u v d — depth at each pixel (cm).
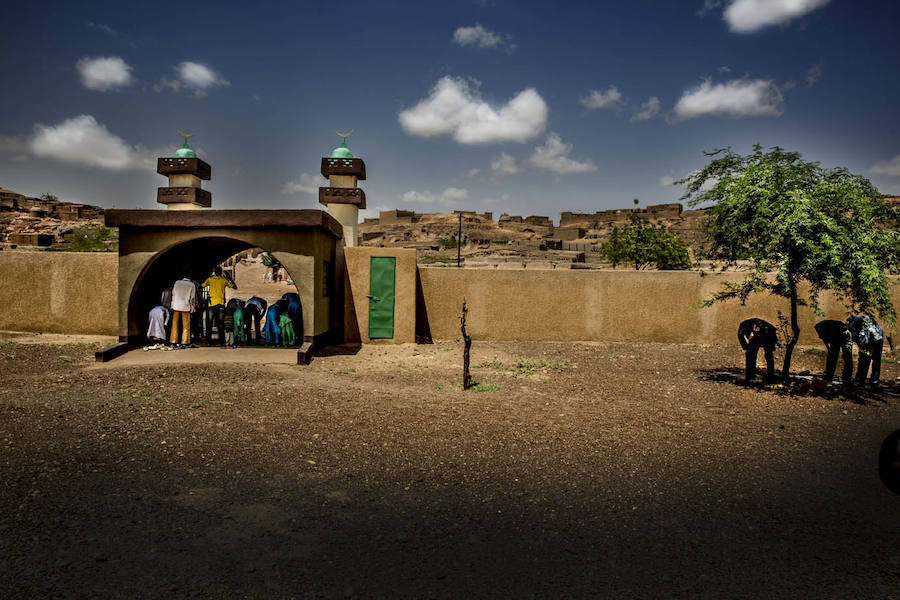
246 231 1073
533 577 321
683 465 514
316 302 1095
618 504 426
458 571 327
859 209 744
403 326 1256
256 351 1101
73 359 1009
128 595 295
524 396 789
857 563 344
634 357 1154
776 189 764
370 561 336
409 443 562
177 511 399
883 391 838
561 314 1341
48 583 303
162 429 588
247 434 580
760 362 1102
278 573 321
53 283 1293
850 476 492
